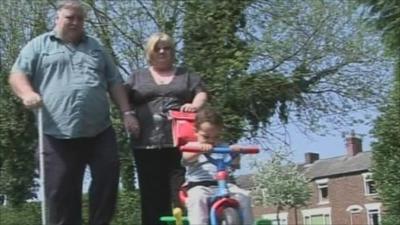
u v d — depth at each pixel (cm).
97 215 552
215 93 1791
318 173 5522
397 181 2181
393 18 1238
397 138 2136
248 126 1931
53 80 544
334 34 1958
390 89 2052
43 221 541
